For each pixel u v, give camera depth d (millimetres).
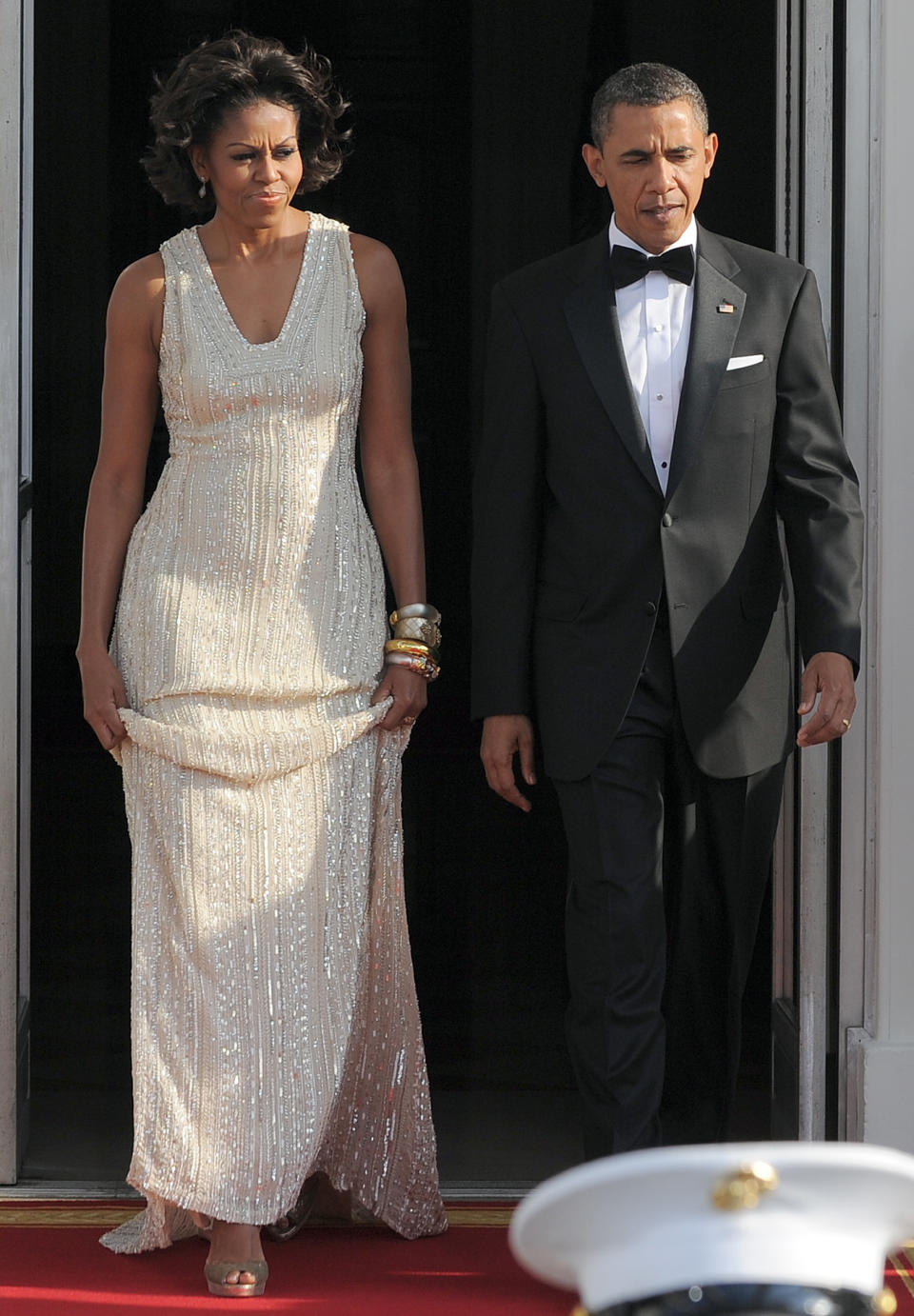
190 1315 6469
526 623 7090
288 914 6965
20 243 7852
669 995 7340
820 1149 2592
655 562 6871
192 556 7141
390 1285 6812
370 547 7352
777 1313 2586
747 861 7168
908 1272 6863
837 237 7820
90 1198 7781
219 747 6969
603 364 6895
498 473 7098
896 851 7719
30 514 8312
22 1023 8109
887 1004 7734
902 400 7723
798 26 8039
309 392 7133
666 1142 7527
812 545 6867
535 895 11617
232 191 7059
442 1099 9195
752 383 6910
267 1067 6855
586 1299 2705
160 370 7250
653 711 6945
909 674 7719
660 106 6789
